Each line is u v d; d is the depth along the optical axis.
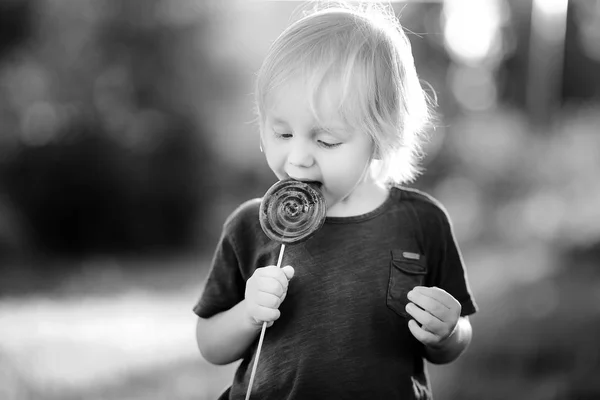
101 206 20.73
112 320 11.04
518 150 17.62
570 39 21.98
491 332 6.98
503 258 11.45
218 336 2.79
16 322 10.92
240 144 22.17
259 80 2.63
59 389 6.76
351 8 3.04
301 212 2.55
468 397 5.94
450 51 22.95
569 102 21.34
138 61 21.75
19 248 17.81
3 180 20.00
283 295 2.53
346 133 2.55
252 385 2.67
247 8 21.91
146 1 21.61
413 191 2.90
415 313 2.57
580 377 5.99
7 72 20.88
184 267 18.19
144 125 21.48
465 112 22.92
